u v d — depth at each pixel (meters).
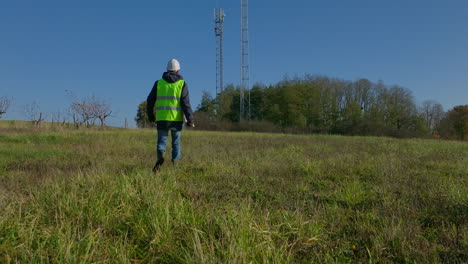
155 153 8.26
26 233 2.64
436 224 3.20
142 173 4.83
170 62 5.63
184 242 2.67
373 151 9.98
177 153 5.77
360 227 3.09
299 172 5.93
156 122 5.57
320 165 6.62
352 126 45.03
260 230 2.68
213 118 51.44
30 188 4.03
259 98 62.44
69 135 12.72
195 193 4.16
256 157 7.83
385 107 53.75
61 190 3.78
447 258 2.51
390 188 4.63
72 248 2.43
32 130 16.62
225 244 2.50
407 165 6.85
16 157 7.27
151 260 2.40
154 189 3.75
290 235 2.86
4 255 2.34
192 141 12.65
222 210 3.34
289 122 53.66
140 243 2.70
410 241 2.77
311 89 54.97
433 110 52.19
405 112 52.34
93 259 2.33
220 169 5.84
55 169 5.84
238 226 2.66
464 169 6.32
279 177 5.45
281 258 2.37
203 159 7.21
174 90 5.50
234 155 8.12
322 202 3.99
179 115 5.56
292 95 53.94
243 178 5.24
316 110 54.62
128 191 3.64
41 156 7.49
